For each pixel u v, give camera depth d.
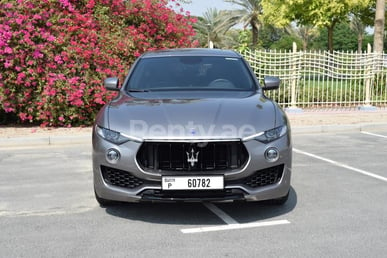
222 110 4.73
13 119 11.45
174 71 5.84
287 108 14.15
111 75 10.79
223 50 6.47
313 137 10.30
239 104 4.93
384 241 4.20
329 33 31.34
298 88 14.50
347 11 28.45
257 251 3.98
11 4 10.29
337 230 4.48
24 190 6.00
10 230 4.55
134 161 4.39
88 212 5.08
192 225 4.63
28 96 10.44
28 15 10.48
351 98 15.65
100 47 11.05
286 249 4.02
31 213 5.07
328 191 5.88
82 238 4.32
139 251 4.00
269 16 32.59
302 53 14.20
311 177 6.63
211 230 4.49
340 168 7.21
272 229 4.52
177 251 4.00
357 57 14.89
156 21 12.53
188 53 6.23
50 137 9.24
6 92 10.28
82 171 7.04
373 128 11.52
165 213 5.00
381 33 17.73
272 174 4.59
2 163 7.61
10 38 10.07
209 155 4.38
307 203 5.36
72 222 4.77
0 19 10.22
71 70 10.52
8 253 3.99
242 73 5.88
